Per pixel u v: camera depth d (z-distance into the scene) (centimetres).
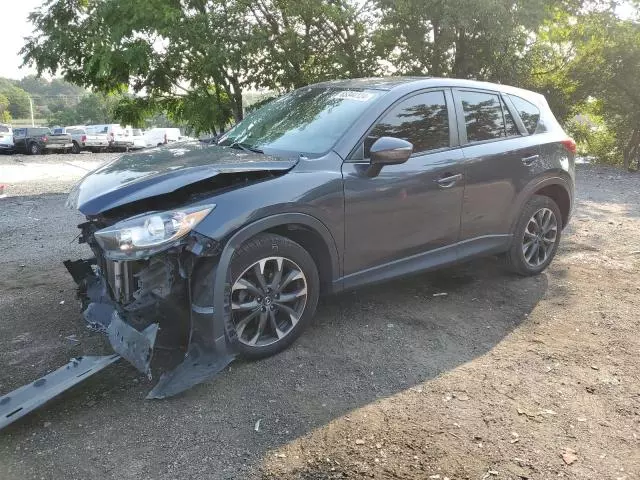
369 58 1303
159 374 333
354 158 381
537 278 523
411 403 313
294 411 304
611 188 1178
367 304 451
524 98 516
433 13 1217
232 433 285
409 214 407
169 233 300
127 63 1110
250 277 338
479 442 280
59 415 297
